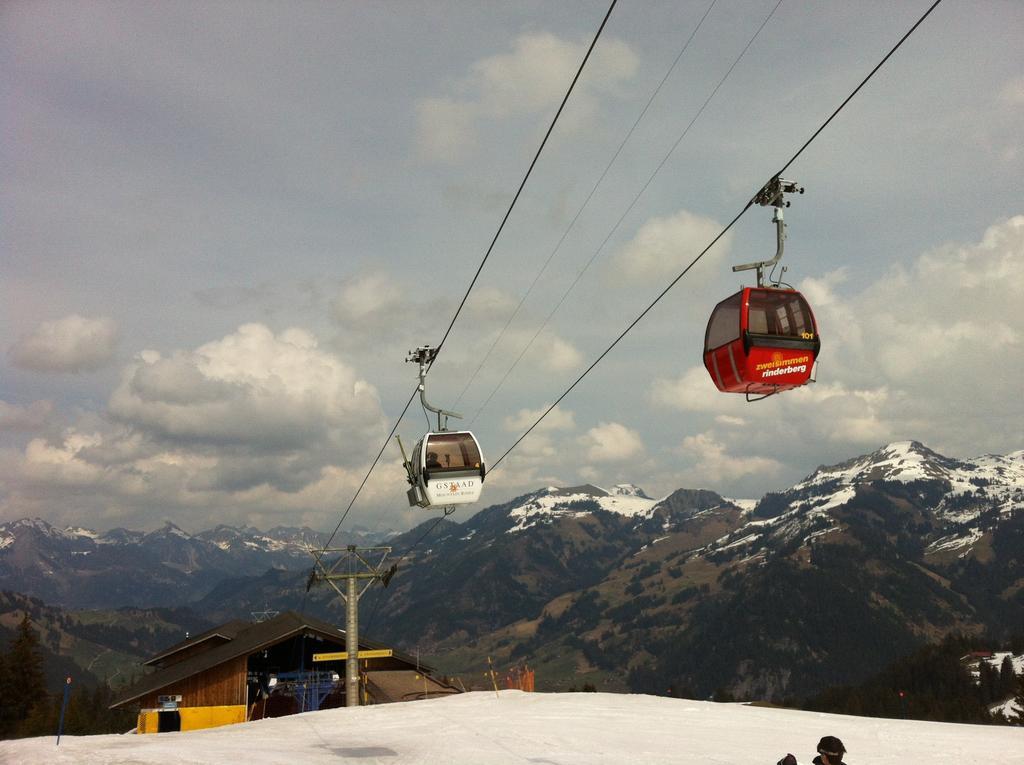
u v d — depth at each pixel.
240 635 86.81
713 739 35.03
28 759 27.00
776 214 25.22
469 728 38.31
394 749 31.53
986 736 37.41
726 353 25.86
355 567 76.81
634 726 39.03
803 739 35.72
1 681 151.25
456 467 42.97
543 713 44.66
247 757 27.97
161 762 25.91
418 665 87.19
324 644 87.38
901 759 31.12
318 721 44.09
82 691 192.12
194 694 73.69
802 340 25.22
